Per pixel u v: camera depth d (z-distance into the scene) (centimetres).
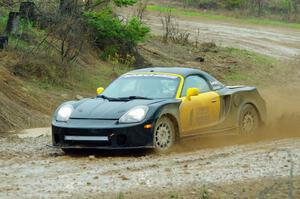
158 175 1725
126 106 2167
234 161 1906
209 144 2391
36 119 3122
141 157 2083
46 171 1833
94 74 4366
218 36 8300
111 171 1802
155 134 2136
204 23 9850
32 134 2750
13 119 2983
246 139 2514
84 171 1823
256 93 2583
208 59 6122
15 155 2148
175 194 1520
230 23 10238
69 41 4194
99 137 2103
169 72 2375
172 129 2208
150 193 1533
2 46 3828
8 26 4094
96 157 2116
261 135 2619
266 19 11731
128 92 2314
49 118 3228
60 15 4284
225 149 2194
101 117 2141
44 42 4194
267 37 8606
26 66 3725
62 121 2183
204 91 2386
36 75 3741
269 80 5456
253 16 11875
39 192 1549
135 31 5000
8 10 4544
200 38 7919
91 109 2191
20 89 3388
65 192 1548
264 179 1666
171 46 6400
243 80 5434
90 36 4816
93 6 4928
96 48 4853
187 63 5741
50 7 4462
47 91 3647
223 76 5512
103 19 4891
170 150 2194
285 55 7075
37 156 2136
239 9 12238
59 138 2173
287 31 9619
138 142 2100
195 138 2294
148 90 2302
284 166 1808
